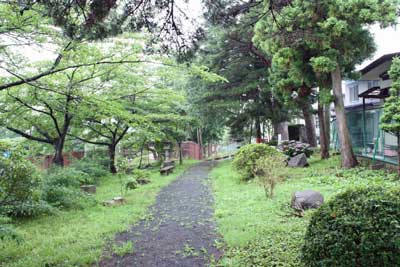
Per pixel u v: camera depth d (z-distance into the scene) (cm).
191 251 469
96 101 883
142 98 1397
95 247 497
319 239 302
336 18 912
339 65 1120
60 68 789
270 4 506
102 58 787
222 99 1877
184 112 1958
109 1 389
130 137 1661
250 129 2388
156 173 1583
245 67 1834
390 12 895
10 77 889
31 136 1298
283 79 1260
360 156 1220
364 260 276
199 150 2761
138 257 455
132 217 682
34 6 436
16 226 625
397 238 269
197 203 813
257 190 887
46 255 466
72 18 409
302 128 2278
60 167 1036
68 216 707
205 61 1644
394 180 836
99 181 1311
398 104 808
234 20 491
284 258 409
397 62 854
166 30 470
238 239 491
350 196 323
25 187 564
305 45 1055
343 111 1112
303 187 863
